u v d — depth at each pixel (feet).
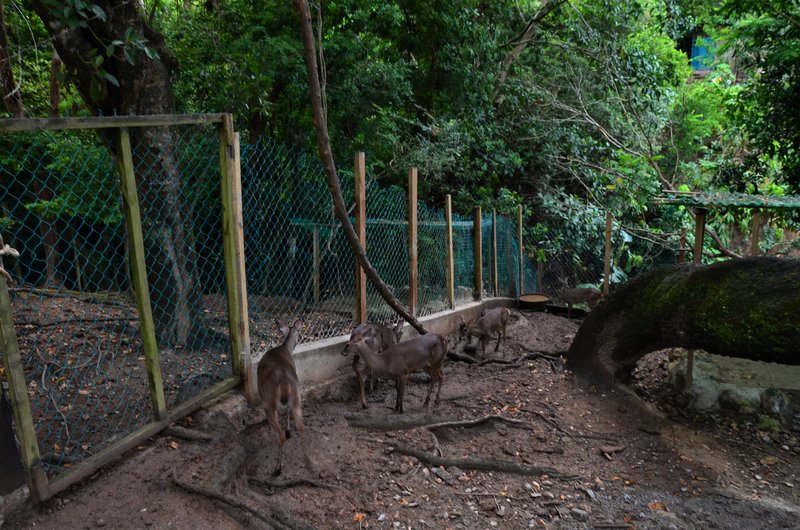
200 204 20.80
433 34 37.47
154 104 17.94
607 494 14.99
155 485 12.49
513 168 43.27
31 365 16.38
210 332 18.98
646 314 19.92
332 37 30.45
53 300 21.06
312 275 24.25
